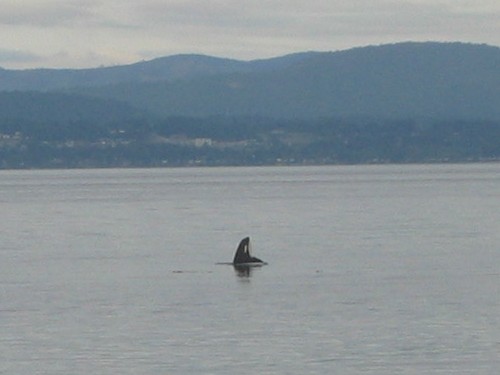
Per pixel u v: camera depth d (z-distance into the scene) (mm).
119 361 77250
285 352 79188
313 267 127500
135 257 144000
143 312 95312
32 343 82750
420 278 115125
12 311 96688
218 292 106500
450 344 80688
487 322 88250
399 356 77562
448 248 150875
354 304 97750
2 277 122000
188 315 93500
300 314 93188
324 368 74812
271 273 121625
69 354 79312
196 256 144250
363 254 143375
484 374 73000
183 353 79250
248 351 79562
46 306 99375
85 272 126125
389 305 96875
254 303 99250
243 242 132375
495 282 111000
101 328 88125
